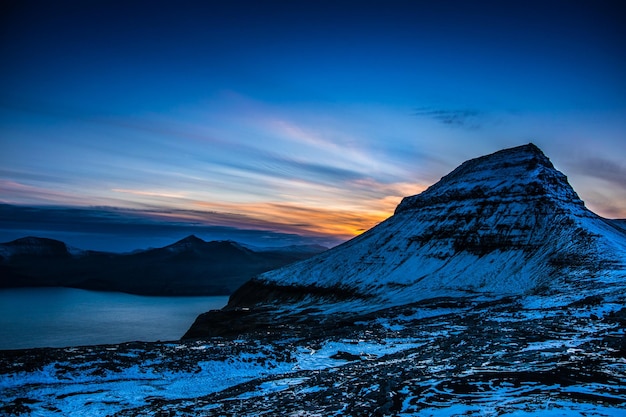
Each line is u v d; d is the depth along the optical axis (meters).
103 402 21.81
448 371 18.55
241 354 30.64
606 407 11.27
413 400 14.14
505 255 97.06
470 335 31.09
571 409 11.24
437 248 111.38
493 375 16.48
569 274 72.19
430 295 82.06
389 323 46.19
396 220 142.00
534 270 83.50
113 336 166.25
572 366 16.62
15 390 23.72
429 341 32.44
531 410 11.44
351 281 110.62
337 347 32.62
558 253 85.94
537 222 103.00
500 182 121.62
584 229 90.94
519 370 16.95
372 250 125.75
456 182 136.62
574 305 43.00
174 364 28.53
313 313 85.31
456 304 57.41
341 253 133.88
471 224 112.31
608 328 27.50
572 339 24.62
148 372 27.12
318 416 14.24
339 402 15.72
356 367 24.72
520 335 28.36
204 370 27.64
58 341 155.88
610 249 78.38
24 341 155.88
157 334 170.38
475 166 142.38
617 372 15.27
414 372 19.42
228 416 16.48
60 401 22.12
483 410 12.02
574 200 115.19
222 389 23.83
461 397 13.91
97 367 27.55
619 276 60.41
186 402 20.80
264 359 29.61
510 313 43.56
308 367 27.55
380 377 19.50
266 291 127.38
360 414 13.55
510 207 110.94
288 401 17.64
